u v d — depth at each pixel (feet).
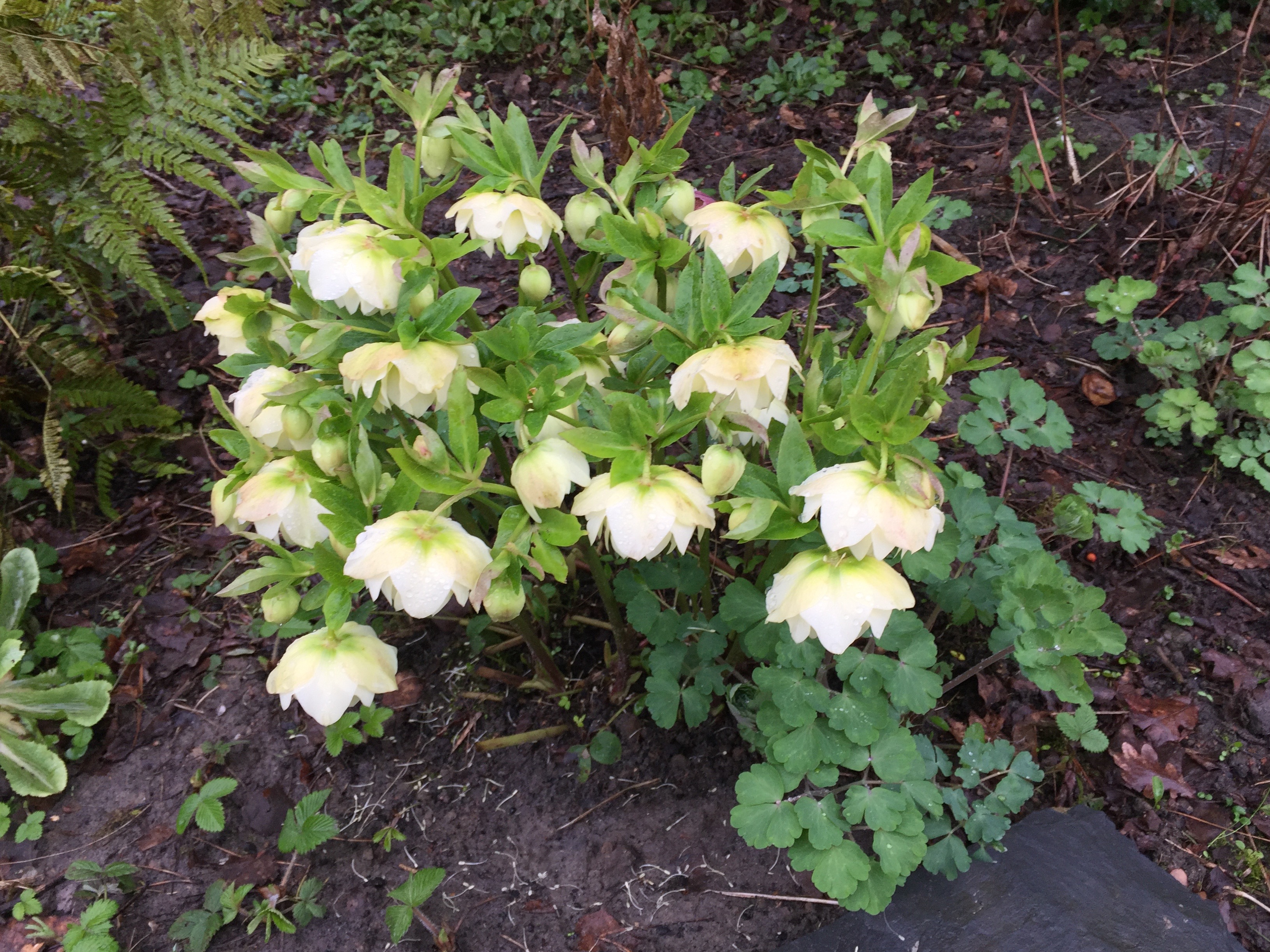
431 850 2.29
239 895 2.20
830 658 2.16
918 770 2.04
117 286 3.73
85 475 3.21
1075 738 2.23
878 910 1.92
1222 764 2.32
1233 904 2.10
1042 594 2.11
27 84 2.96
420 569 1.48
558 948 2.12
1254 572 2.70
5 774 2.48
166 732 2.56
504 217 1.72
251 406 1.77
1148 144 4.11
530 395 1.58
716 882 2.18
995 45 5.19
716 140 4.65
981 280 3.69
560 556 1.57
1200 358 3.03
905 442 1.46
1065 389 3.30
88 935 2.16
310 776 2.44
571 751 2.41
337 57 5.20
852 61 5.16
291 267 1.88
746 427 1.53
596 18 2.96
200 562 2.95
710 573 2.31
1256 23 4.80
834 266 1.66
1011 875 2.06
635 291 1.74
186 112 3.10
